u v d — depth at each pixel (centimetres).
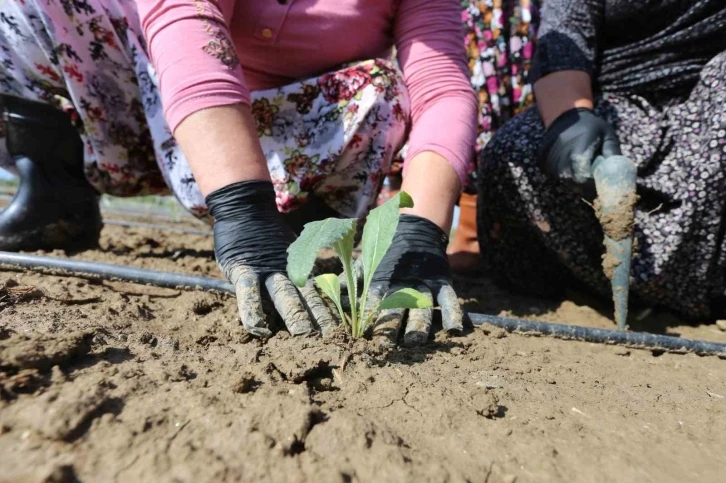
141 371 43
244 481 33
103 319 55
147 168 91
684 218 74
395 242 64
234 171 56
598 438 41
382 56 83
